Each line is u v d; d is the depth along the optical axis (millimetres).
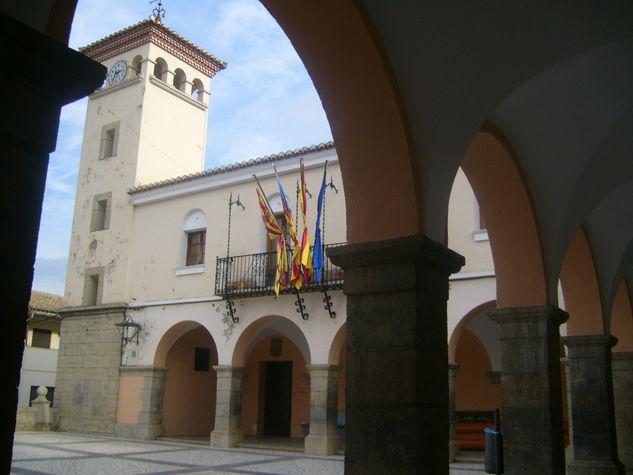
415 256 4398
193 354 19469
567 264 9398
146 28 21703
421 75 4668
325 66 4570
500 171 6984
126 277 19391
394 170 4594
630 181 8273
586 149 6910
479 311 13336
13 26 2307
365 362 4461
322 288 14711
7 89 2338
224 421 16000
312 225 15859
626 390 11094
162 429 17859
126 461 12469
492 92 5234
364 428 4359
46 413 19391
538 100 6211
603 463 8859
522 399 6824
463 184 13781
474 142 6586
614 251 9266
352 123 4676
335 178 15734
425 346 4383
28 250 2324
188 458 13219
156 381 17922
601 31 5090
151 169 21062
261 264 16516
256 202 17156
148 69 21625
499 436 7023
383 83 4457
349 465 4359
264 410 20016
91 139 22125
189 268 18000
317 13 4309
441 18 4539
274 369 20188
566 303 9492
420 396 4246
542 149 6910
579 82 5973
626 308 11117
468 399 17094
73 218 21594
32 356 28359
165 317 18109
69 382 19844
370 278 4543
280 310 15766
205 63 23891
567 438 14367
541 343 6867
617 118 6527
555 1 4676
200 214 18391
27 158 2381
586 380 9219
